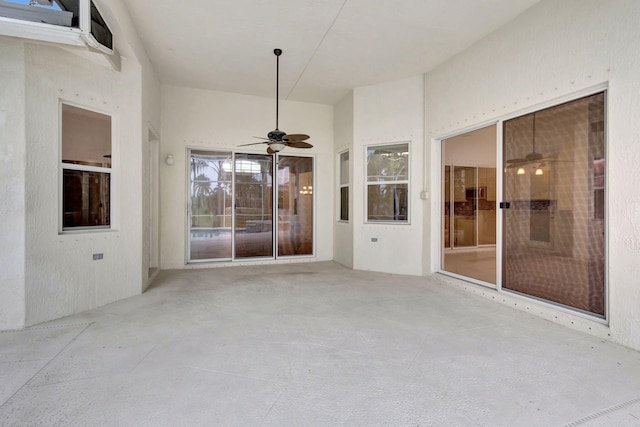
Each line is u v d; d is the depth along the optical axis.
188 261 6.06
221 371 2.22
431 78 5.13
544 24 3.34
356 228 5.95
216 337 2.79
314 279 5.10
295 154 6.74
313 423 1.69
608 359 2.43
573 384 2.09
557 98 3.25
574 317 3.05
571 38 3.08
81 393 1.95
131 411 1.78
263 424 1.68
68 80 3.42
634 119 2.61
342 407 1.83
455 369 2.26
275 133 4.59
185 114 5.91
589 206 3.03
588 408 1.84
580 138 3.09
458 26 3.89
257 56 4.71
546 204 3.43
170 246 5.85
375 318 3.31
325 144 6.90
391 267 5.64
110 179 3.92
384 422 1.70
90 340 2.72
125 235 4.01
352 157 6.04
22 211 3.01
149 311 3.50
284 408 1.81
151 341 2.70
